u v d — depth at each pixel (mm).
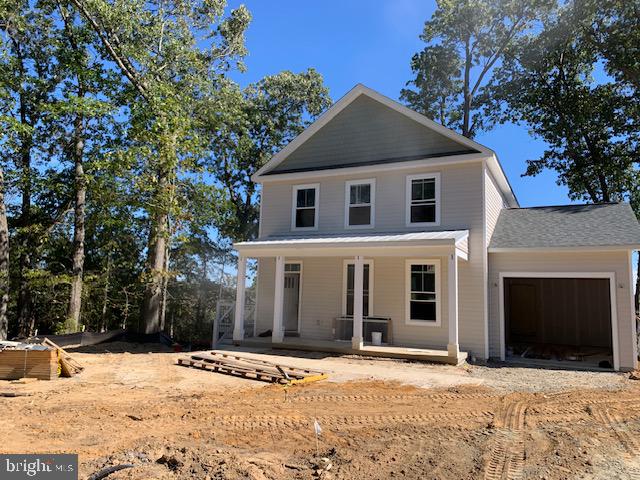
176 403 7594
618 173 24062
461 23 27984
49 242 23688
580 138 25719
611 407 7641
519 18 26484
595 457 5180
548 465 4926
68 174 22516
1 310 18891
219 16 23000
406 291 14938
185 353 14414
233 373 10477
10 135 18328
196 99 22500
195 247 29250
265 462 4883
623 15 23469
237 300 15352
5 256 19219
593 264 12867
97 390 8562
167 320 31781
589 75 26469
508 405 7793
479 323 13664
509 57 27312
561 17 24859
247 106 27719
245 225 29703
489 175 15250
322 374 10250
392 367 11781
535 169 27328
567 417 6988
